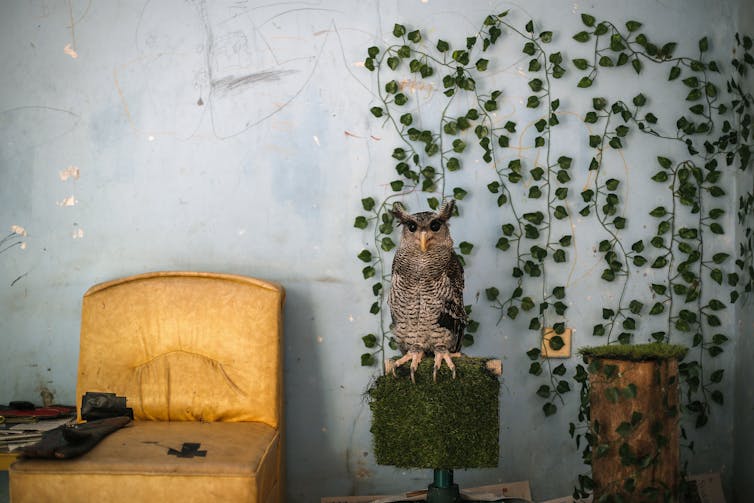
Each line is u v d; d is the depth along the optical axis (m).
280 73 3.25
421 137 3.21
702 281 3.26
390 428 2.54
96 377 2.94
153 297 3.00
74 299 3.25
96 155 3.25
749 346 3.11
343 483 3.27
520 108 3.24
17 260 3.24
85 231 3.25
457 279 2.71
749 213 3.12
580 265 3.26
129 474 2.30
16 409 3.08
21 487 2.29
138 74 3.24
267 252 3.27
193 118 3.25
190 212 3.26
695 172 3.24
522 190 3.25
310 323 3.27
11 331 3.24
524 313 3.25
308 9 3.24
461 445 2.51
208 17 3.25
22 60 3.23
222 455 2.41
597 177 3.25
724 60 3.25
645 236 3.26
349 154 3.25
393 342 3.24
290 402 3.27
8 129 3.23
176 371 2.93
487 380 2.53
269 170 3.26
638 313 3.25
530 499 3.22
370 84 3.24
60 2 3.23
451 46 3.24
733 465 3.25
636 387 2.36
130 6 3.23
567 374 3.26
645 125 3.25
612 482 2.41
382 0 3.24
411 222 2.61
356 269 3.26
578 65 3.23
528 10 3.24
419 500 2.91
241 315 2.97
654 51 3.24
